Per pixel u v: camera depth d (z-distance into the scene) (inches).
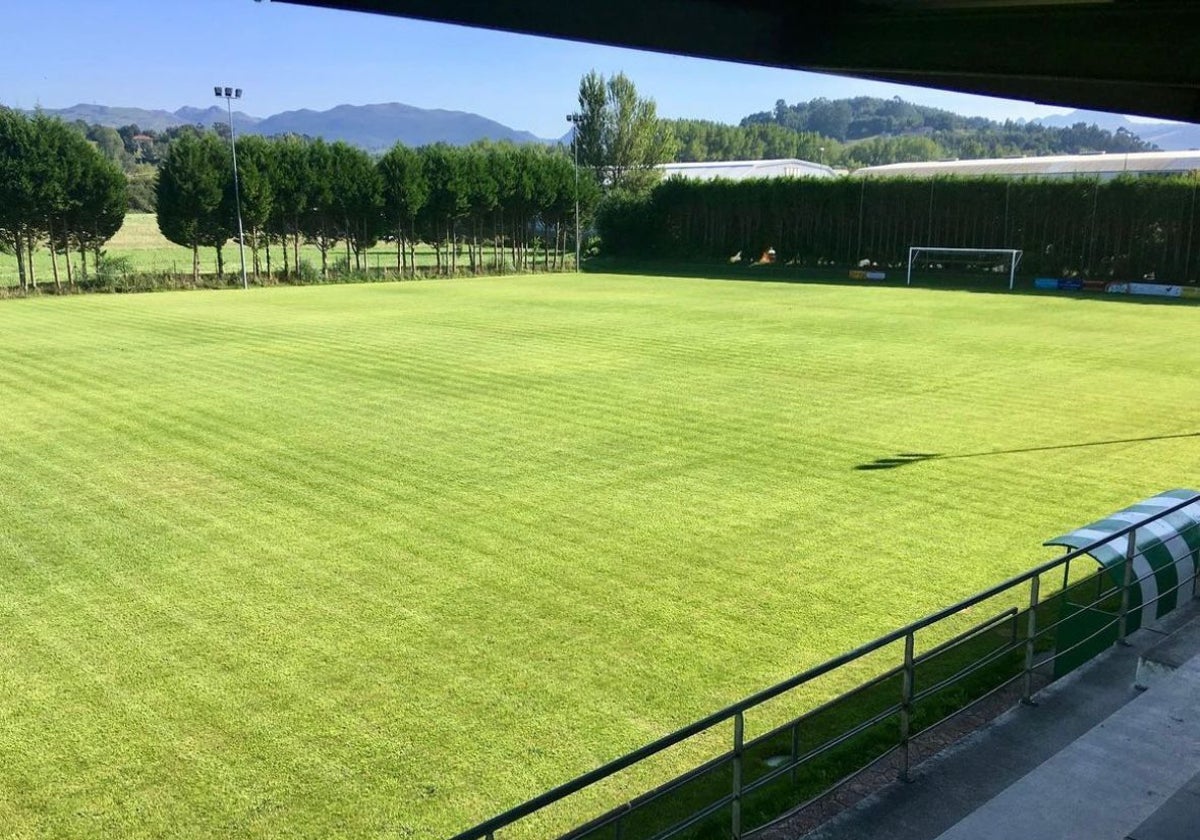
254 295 1425.9
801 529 391.9
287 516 405.1
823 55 210.8
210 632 297.7
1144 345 889.5
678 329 996.6
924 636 296.2
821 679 268.4
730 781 220.2
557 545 372.5
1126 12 187.3
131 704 254.7
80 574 343.9
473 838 130.3
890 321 1078.4
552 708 253.0
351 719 247.4
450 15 158.1
